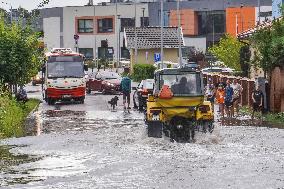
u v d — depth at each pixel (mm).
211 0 152625
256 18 147875
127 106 60656
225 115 50312
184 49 143250
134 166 26375
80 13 162000
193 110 34250
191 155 28922
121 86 58219
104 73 81062
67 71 65688
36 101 67250
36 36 57844
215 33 153625
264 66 49781
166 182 23062
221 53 89812
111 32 159750
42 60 66938
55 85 64938
